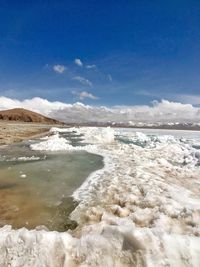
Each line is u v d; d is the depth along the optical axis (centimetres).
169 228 793
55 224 916
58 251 621
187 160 2369
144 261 593
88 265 604
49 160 2320
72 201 1161
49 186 1420
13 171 1812
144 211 948
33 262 596
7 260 605
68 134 6431
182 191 1258
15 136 4962
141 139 5188
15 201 1160
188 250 614
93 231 745
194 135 7925
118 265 599
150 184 1355
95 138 4553
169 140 4909
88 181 1523
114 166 2003
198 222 826
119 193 1223
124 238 632
